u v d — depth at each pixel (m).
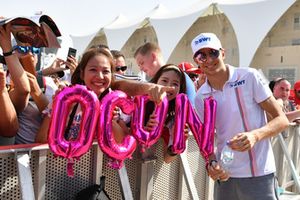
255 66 24.94
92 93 1.66
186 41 30.98
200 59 2.07
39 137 1.78
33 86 2.03
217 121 2.21
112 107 1.73
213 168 2.06
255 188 2.15
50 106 1.82
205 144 2.09
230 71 2.14
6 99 1.74
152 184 2.30
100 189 1.83
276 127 1.98
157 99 1.81
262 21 23.42
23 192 1.50
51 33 1.78
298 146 4.22
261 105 2.09
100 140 1.72
